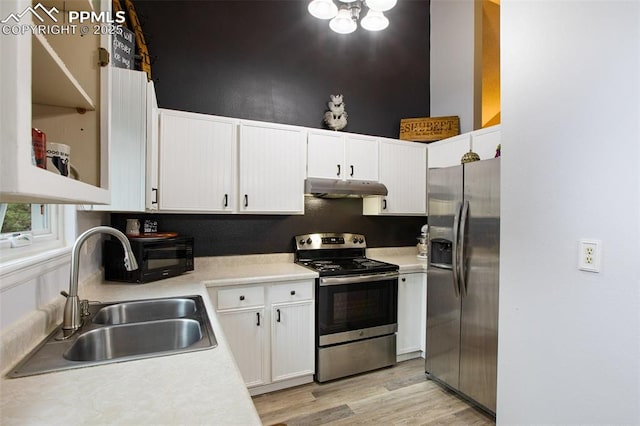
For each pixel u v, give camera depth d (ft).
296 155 9.29
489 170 7.17
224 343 3.67
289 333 8.20
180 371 3.01
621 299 4.33
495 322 7.05
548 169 5.19
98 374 2.95
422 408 7.48
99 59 3.39
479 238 7.40
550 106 5.17
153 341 4.32
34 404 2.47
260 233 9.85
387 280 9.33
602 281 4.52
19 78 1.56
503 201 5.88
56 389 2.69
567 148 4.94
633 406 4.21
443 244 8.40
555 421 5.06
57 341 3.67
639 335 4.16
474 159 8.41
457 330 7.97
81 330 3.97
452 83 11.87
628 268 4.27
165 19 8.79
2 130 1.53
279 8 10.23
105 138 3.42
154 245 7.04
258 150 8.79
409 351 9.83
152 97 6.41
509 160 5.79
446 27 12.14
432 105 12.64
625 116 4.30
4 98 1.53
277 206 9.01
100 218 7.11
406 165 11.07
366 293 9.02
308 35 10.66
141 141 5.95
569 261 4.91
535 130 5.39
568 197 4.92
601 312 4.53
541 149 5.30
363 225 11.47
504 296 5.86
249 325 7.76
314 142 9.56
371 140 10.46
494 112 12.19
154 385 2.76
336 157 9.87
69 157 3.01
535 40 5.41
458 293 7.93
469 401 7.77
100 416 2.33
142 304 5.35
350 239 10.84
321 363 8.45
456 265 7.82
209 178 8.19
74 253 4.05
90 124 3.39
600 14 4.57
